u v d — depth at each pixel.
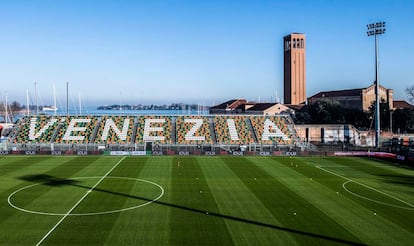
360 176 51.62
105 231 29.20
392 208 35.75
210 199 38.66
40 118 87.06
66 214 33.41
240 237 28.11
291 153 72.81
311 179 49.28
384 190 43.06
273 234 28.75
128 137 82.06
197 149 76.12
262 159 67.38
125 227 30.12
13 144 78.19
